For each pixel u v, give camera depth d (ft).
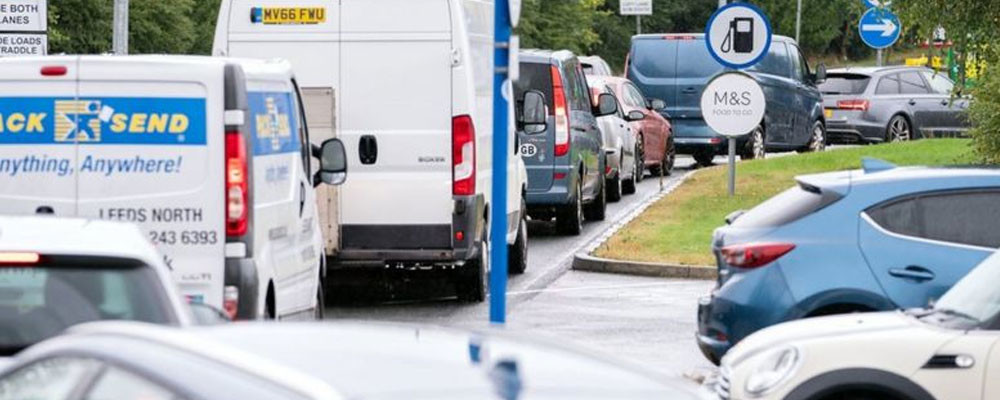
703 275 127.54
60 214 76.64
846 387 61.87
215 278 76.07
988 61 141.59
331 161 90.84
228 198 75.87
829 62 579.89
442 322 107.76
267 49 109.70
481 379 30.58
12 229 54.85
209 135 76.07
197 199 76.13
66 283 53.52
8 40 137.90
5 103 76.79
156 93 76.23
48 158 76.74
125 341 33.86
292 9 109.40
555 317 108.58
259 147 78.64
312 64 109.40
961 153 196.44
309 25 109.29
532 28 470.80
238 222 75.97
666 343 98.58
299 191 85.97
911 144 207.72
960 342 61.36
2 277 53.36
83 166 76.64
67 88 76.59
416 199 108.99
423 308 114.11
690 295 119.03
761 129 239.71
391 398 28.76
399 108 108.99
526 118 133.80
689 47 238.48
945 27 144.15
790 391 62.18
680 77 238.48
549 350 34.76
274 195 81.00
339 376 29.86
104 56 77.82
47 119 76.69
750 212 82.33
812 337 63.21
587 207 172.24
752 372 63.36
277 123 82.17
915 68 266.57
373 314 111.55
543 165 150.61
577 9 495.82
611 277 129.18
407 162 108.88
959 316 63.82
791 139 246.27
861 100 261.65
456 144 108.58
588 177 164.66
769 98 240.12
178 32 341.41
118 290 53.93
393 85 108.99
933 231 78.38
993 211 78.38
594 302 115.44
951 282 77.36
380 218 108.99
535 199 151.02
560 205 152.76
